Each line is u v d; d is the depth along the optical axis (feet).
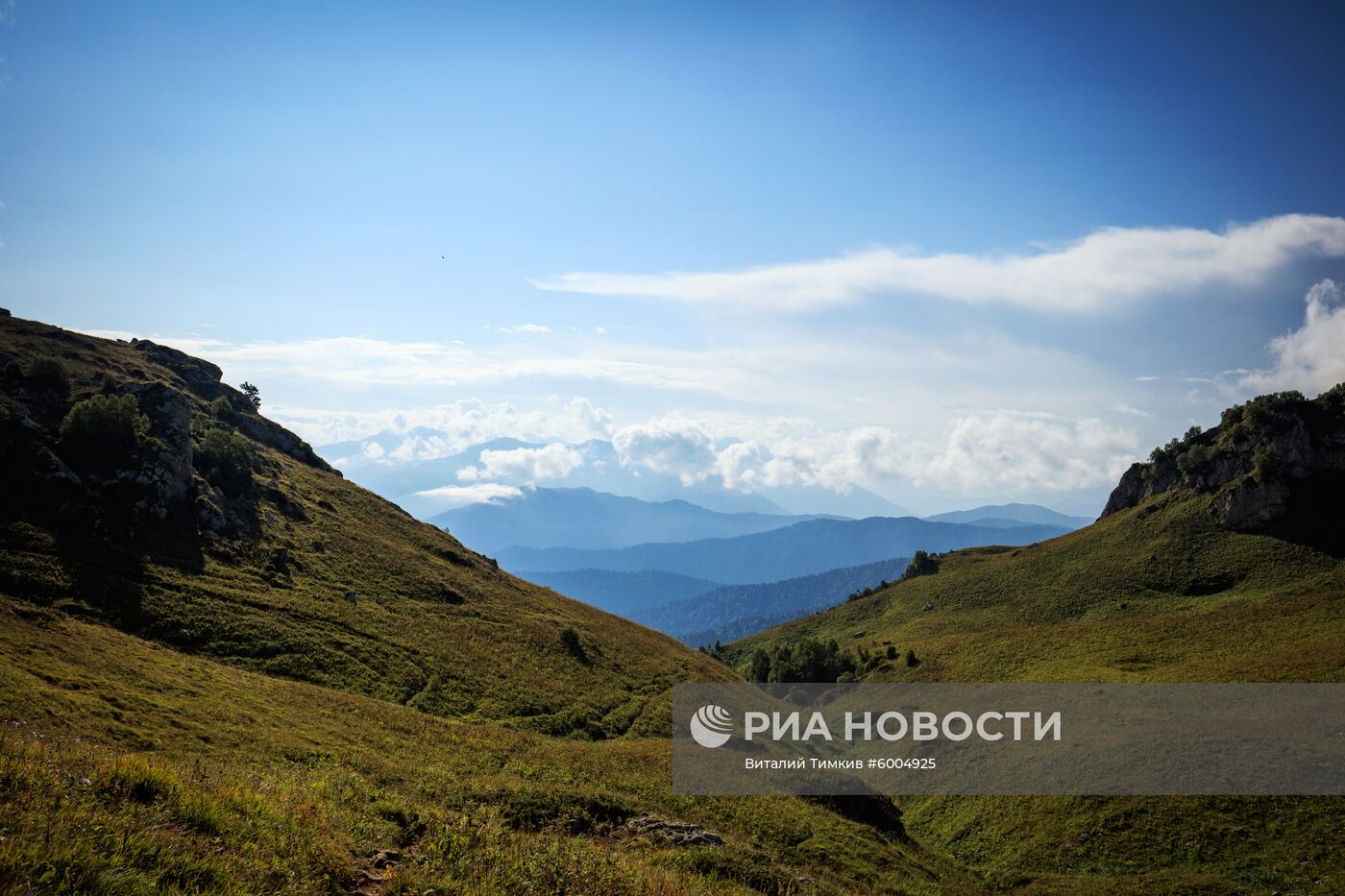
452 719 214.07
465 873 56.24
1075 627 430.20
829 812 187.93
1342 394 567.18
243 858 46.52
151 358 406.82
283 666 212.23
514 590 369.30
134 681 155.02
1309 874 166.61
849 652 558.97
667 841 115.34
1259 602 432.66
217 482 305.94
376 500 407.44
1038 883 184.03
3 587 189.57
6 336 343.05
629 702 267.80
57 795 47.50
